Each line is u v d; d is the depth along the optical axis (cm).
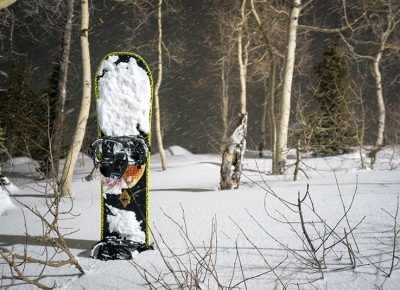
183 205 520
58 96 1279
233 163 693
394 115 1709
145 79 390
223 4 2184
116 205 378
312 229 369
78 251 383
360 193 483
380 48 1655
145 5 1417
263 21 1656
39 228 480
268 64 2092
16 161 1788
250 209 462
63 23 1282
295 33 1076
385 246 314
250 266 306
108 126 389
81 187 1050
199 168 1439
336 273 279
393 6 1631
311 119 768
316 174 949
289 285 271
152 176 1311
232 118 2553
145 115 387
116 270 329
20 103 2181
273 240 352
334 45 1981
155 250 364
